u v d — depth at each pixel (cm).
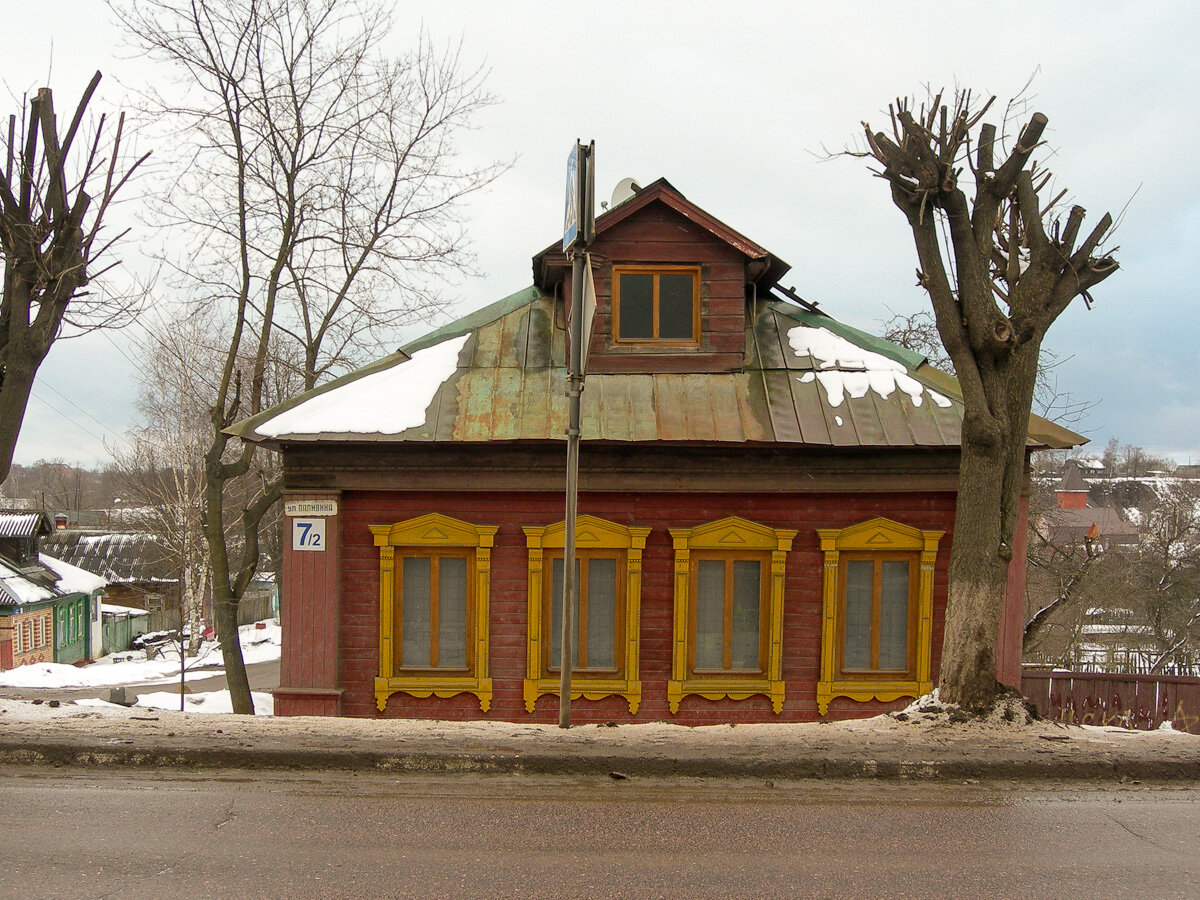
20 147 752
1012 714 702
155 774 577
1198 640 3025
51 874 422
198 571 3812
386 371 1057
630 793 561
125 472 4284
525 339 1098
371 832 486
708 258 1074
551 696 998
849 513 1009
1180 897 427
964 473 736
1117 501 6625
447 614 1011
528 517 1002
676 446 984
